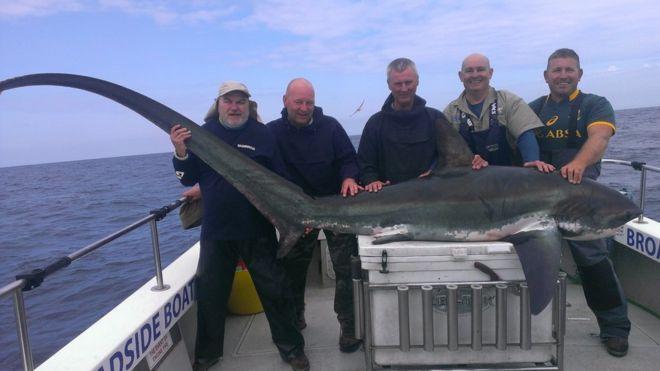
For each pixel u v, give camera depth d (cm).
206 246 325
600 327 347
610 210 272
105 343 247
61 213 2280
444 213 280
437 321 260
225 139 321
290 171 363
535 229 266
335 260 348
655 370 318
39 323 732
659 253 357
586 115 332
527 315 247
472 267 251
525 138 336
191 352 369
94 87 278
